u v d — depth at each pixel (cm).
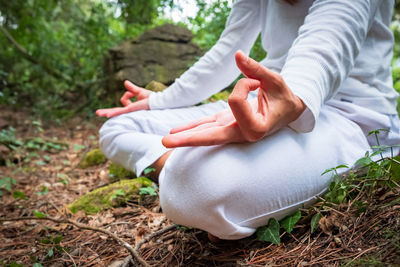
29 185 214
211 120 91
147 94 152
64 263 117
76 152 282
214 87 144
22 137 324
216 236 100
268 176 87
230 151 86
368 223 92
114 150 133
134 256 106
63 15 474
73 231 142
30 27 456
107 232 117
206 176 84
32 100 456
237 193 85
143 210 148
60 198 188
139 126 136
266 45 134
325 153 97
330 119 107
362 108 112
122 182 170
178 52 333
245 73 78
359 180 102
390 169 101
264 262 93
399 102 293
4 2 434
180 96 143
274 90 80
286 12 120
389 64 123
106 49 396
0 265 119
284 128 94
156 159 116
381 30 118
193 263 102
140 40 340
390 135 117
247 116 76
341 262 84
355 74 115
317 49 91
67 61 487
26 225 155
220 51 138
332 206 100
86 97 414
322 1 100
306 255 90
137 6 318
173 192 88
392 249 81
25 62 502
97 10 414
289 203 94
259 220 94
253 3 135
